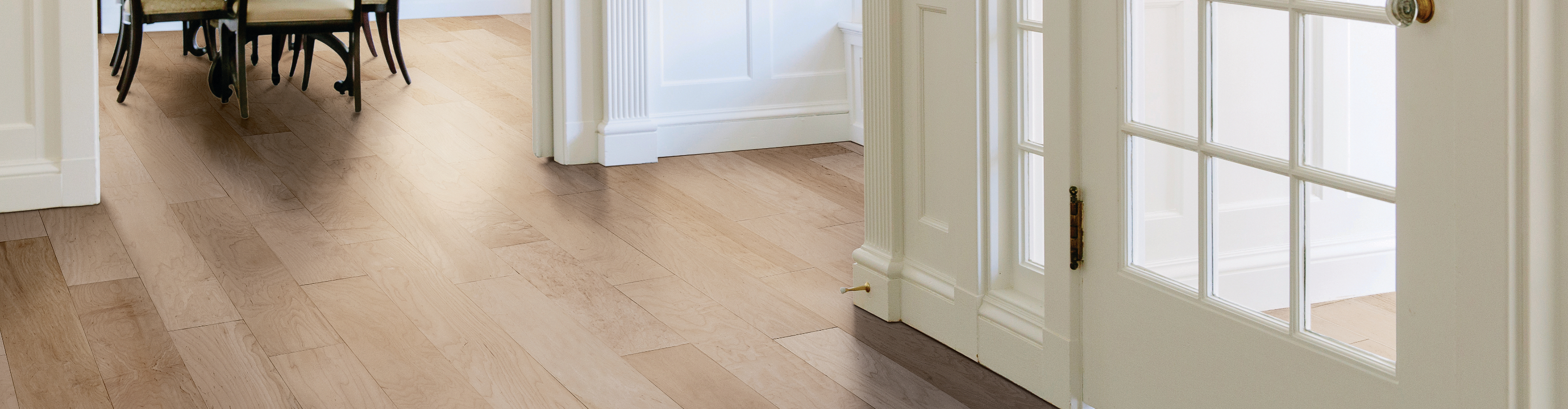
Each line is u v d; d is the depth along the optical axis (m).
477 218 4.01
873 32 2.86
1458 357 1.62
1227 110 1.95
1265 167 1.90
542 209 4.12
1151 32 2.07
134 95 6.11
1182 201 2.07
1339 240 1.81
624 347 2.84
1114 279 2.26
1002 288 2.68
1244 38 1.90
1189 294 2.08
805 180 4.55
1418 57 1.63
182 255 3.56
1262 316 1.95
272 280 3.33
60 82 3.97
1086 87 2.24
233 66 6.10
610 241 3.75
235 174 4.58
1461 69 1.55
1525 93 1.48
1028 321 2.54
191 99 6.04
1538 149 1.50
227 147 5.02
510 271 3.43
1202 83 1.98
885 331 2.94
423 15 9.36
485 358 2.76
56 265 3.45
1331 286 1.83
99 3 8.44
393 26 6.51
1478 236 1.56
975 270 2.67
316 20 5.68
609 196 4.32
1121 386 2.29
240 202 4.18
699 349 2.83
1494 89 1.51
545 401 2.53
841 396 2.54
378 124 5.54
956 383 2.61
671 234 3.84
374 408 2.48
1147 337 2.20
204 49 7.35
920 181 2.85
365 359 2.76
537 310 3.10
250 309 3.09
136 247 3.64
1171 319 2.13
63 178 4.04
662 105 4.90
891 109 2.86
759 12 4.97
